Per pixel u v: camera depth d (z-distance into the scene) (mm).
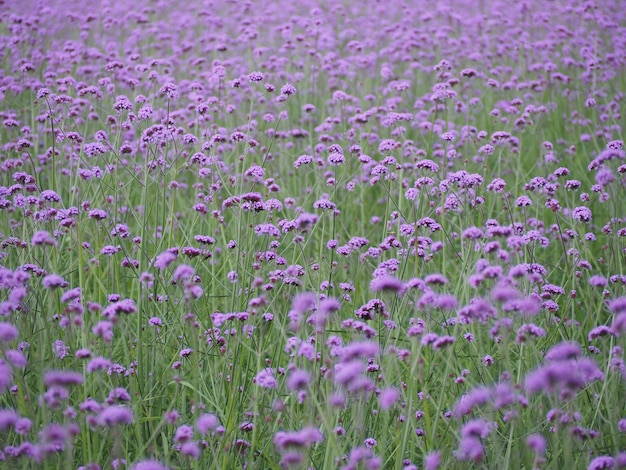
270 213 5387
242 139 6180
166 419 3732
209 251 5207
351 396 3887
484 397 3445
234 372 4477
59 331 4738
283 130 8891
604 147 8469
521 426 3916
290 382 3521
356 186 7738
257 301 4250
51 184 5680
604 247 5887
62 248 5648
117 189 5969
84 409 3650
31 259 5262
